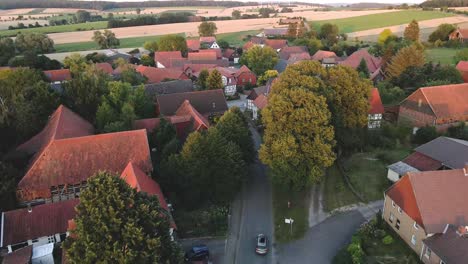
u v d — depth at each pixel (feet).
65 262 124.06
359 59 411.34
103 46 633.20
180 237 156.15
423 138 228.43
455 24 645.10
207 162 172.14
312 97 174.19
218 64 485.97
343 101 207.62
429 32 615.57
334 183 194.18
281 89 191.21
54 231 148.15
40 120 231.50
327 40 628.28
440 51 485.56
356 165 209.46
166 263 102.12
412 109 250.37
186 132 225.35
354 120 208.74
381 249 144.25
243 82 411.95
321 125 177.06
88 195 101.91
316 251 148.25
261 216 171.01
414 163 188.55
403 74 326.44
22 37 574.15
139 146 183.32
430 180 144.87
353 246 139.64
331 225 162.81
